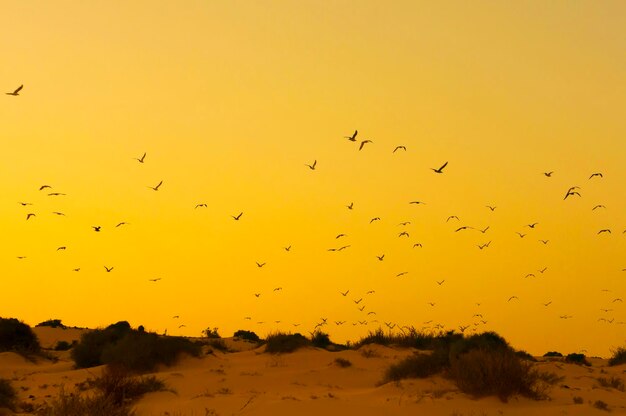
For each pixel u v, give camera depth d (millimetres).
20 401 27797
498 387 25547
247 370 35250
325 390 29922
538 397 25984
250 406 23766
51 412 21828
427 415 23438
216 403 24312
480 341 32594
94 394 24906
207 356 39156
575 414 24094
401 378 30766
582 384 31172
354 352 39438
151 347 37000
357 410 23172
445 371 29578
